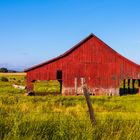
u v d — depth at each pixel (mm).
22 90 51156
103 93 49438
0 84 64562
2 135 10305
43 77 48938
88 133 10250
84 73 49625
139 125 11617
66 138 10141
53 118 12016
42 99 33750
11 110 14984
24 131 10508
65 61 49375
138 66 49188
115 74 49562
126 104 31078
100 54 49875
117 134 10438
